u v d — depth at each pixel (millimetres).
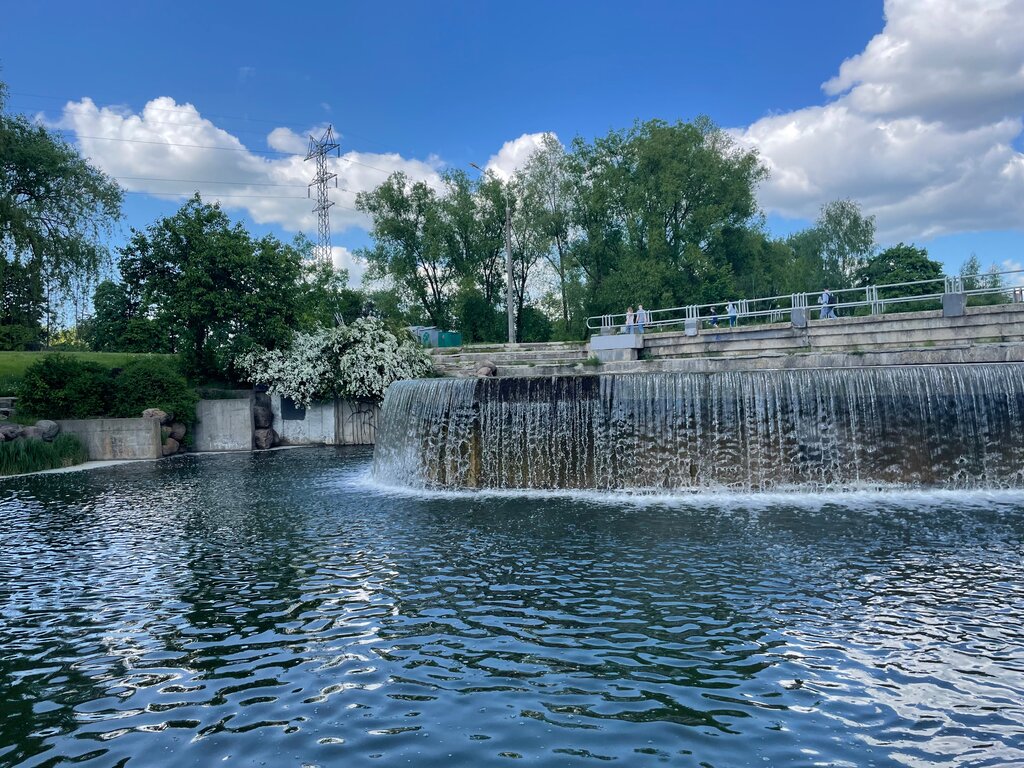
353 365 31094
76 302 37531
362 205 51938
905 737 5797
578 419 18500
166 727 6160
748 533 12586
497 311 55438
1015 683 6695
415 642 7922
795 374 17172
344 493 17969
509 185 51562
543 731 5969
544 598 9289
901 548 11312
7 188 34531
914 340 23000
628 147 47781
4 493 18766
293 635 8195
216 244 30438
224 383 33156
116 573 10766
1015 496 15453
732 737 5832
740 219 48500
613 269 48562
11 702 6695
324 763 5535
